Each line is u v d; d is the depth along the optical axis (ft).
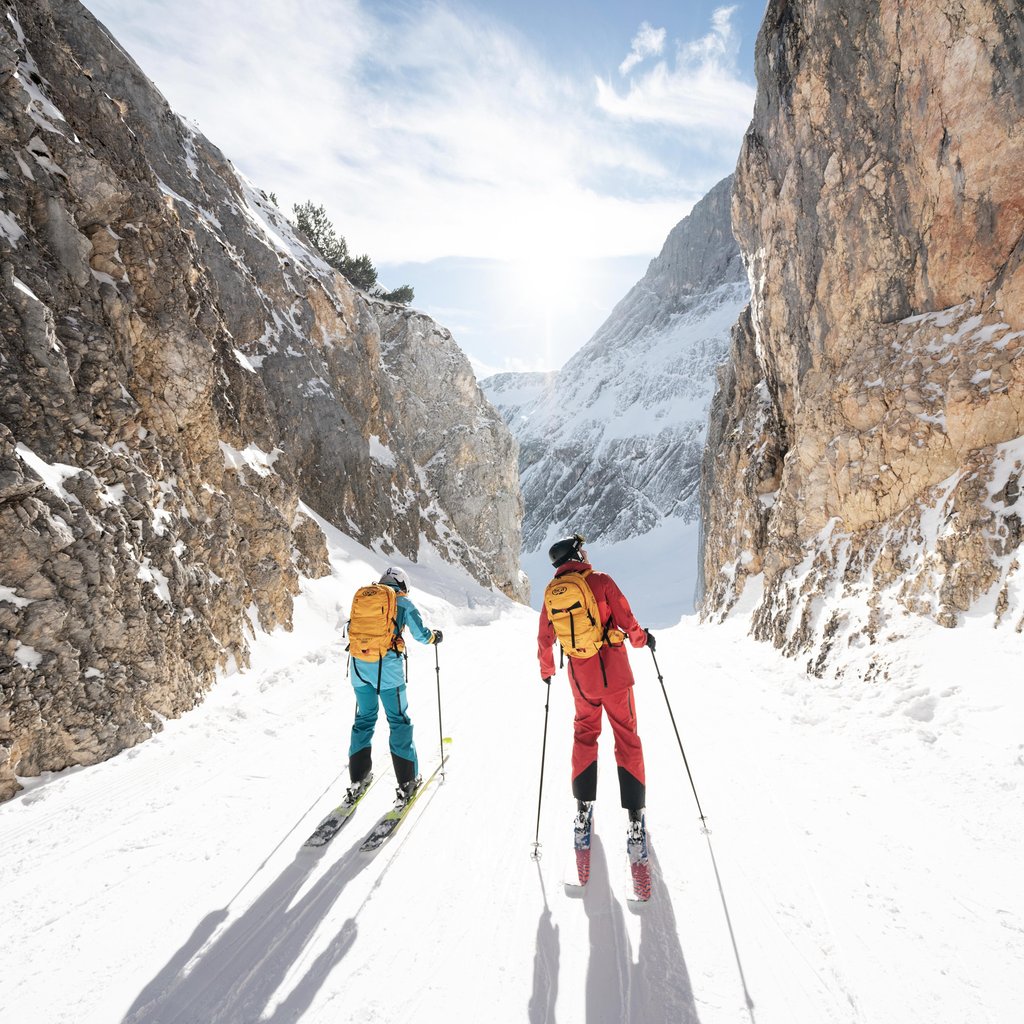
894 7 27.30
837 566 29.25
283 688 25.86
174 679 21.71
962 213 25.88
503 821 13.58
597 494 350.43
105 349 24.12
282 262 66.28
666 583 218.59
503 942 9.62
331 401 64.39
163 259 30.19
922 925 9.59
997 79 23.61
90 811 14.67
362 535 66.23
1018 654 17.66
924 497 25.34
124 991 8.79
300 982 8.86
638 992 8.54
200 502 29.58
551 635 12.71
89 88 30.37
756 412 52.39
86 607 18.86
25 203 23.47
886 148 29.17
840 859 11.51
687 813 13.74
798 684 24.23
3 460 17.87
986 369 24.20
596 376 525.75
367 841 12.37
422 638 14.53
